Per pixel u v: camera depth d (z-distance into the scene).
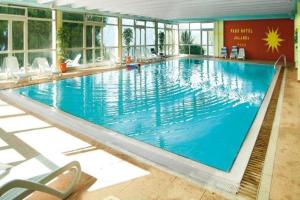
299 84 8.43
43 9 10.80
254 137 4.02
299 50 8.91
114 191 2.62
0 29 9.52
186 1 9.94
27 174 2.50
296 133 4.12
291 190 2.55
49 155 2.91
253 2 10.35
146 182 2.78
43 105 6.46
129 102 7.20
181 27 20.73
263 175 2.85
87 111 6.38
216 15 16.02
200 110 6.41
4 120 5.05
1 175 2.48
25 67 10.45
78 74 11.02
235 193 2.56
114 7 11.73
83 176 2.91
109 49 14.77
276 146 3.63
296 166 3.04
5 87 8.36
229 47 18.73
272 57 17.09
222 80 10.44
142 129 5.16
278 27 16.58
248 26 17.69
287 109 5.56
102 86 9.18
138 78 10.74
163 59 17.41
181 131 5.03
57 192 2.34
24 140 4.03
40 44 11.07
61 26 11.58
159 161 3.33
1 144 3.87
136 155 3.48
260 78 10.75
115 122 5.59
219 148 4.23
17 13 9.94
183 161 3.34
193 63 15.80
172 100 7.39
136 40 16.83
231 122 5.51
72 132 4.41
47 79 9.91
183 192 2.59
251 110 6.33
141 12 13.76
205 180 2.83
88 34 13.27
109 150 3.64
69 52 12.34
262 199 2.42
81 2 10.17
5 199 1.98
